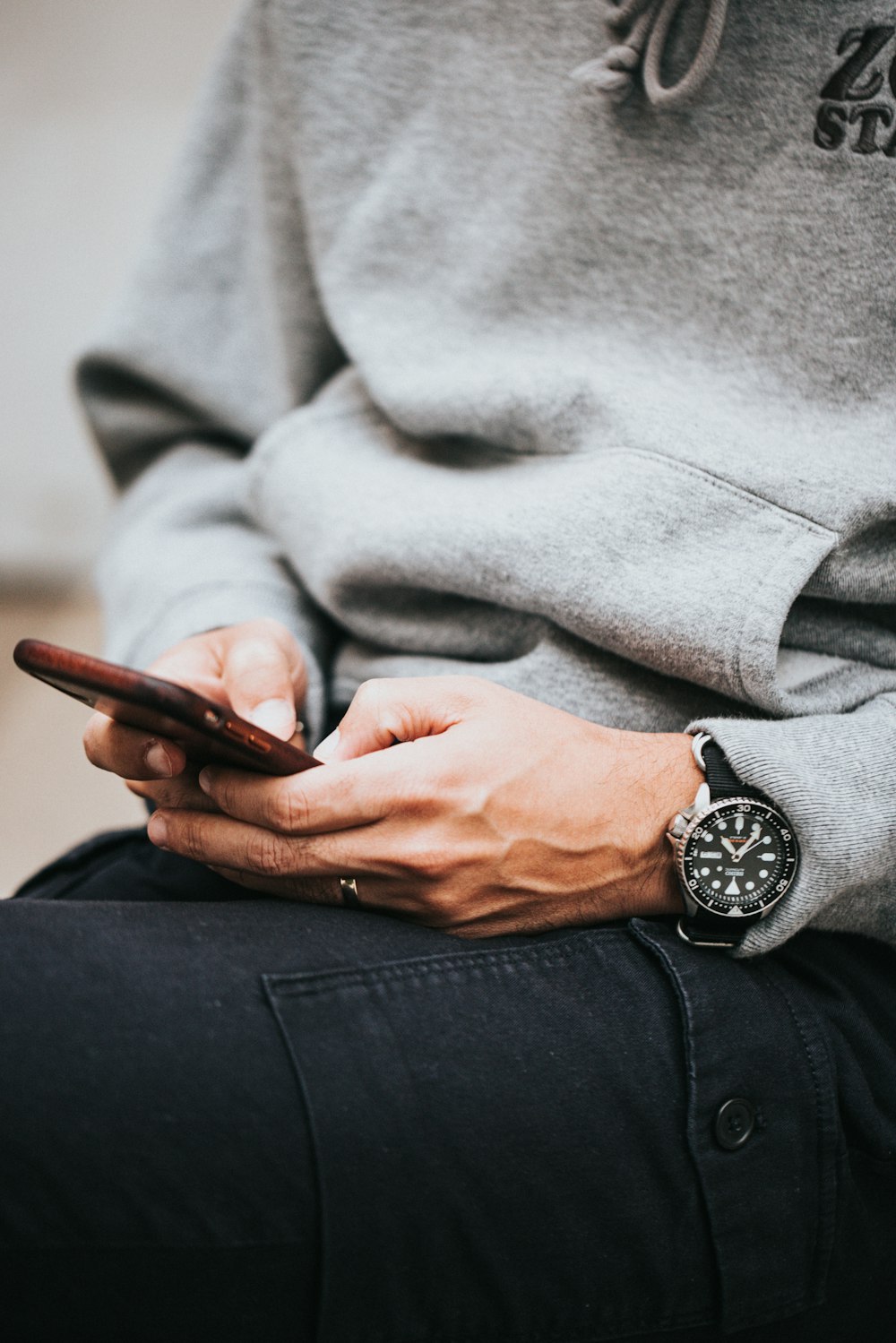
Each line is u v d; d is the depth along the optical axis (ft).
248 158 2.76
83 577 7.56
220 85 2.85
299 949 1.59
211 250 2.90
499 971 1.65
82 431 7.34
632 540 1.90
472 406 2.17
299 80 2.42
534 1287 1.54
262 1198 1.40
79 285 6.97
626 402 2.01
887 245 1.82
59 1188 1.33
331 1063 1.47
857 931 1.88
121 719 1.54
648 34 1.97
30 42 6.45
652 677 2.03
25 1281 1.34
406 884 1.71
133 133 6.63
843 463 1.85
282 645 2.13
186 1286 1.40
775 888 1.71
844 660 1.98
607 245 2.12
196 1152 1.38
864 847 1.68
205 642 2.20
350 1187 1.43
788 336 1.94
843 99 1.82
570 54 2.09
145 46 6.44
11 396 7.23
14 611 7.20
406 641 2.28
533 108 2.16
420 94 2.32
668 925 1.86
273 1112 1.42
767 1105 1.65
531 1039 1.58
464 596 2.13
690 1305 1.63
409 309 2.36
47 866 2.33
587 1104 1.56
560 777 1.70
